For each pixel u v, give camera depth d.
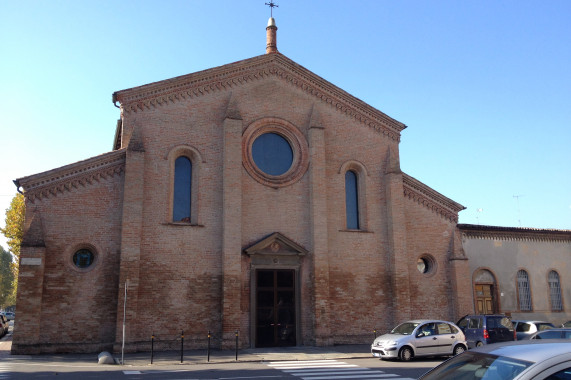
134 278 22.39
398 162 28.88
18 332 20.81
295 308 25.25
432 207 29.31
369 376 16.09
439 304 28.27
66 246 22.30
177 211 24.64
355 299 26.38
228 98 26.22
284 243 25.31
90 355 21.23
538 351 5.50
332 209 27.00
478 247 30.86
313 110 27.45
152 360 19.23
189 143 25.06
